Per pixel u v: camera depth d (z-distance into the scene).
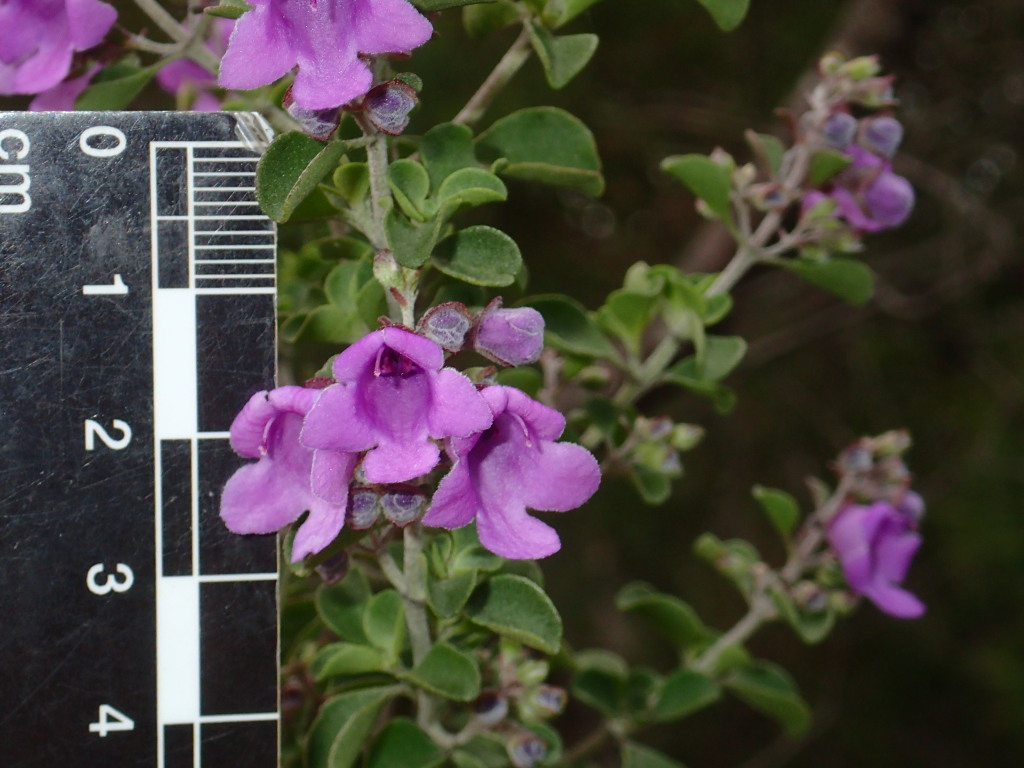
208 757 0.17
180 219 0.16
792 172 0.20
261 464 0.16
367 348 0.15
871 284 0.20
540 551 0.16
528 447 0.16
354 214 0.17
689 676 0.20
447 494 0.15
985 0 0.38
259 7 0.15
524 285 0.18
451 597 0.17
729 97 0.38
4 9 0.18
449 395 0.15
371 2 0.16
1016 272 0.41
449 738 0.18
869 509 0.20
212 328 0.16
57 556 0.16
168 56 0.18
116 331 0.16
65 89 0.18
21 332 0.16
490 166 0.18
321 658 0.18
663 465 0.20
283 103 0.16
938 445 0.43
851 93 0.20
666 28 0.37
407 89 0.16
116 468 0.16
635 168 0.39
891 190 0.20
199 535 0.16
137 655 0.16
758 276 0.27
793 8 0.37
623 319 0.20
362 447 0.15
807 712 0.20
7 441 0.16
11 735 0.16
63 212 0.16
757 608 0.21
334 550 0.16
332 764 0.17
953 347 0.44
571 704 0.34
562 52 0.18
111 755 0.16
